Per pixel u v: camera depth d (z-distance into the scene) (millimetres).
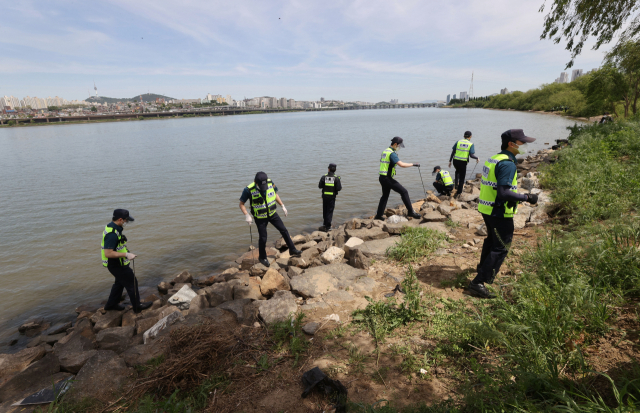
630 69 20500
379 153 26469
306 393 2812
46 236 10617
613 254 3775
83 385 3227
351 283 5004
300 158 25531
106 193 16234
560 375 2500
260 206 6621
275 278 5324
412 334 3557
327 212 9633
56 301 6922
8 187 18750
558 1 11016
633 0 10055
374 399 2721
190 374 3086
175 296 5379
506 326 3014
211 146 38844
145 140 53562
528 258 4523
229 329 3881
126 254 5363
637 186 6602
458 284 4527
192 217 11852
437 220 7758
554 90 93688
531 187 9531
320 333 3775
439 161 21406
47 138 70812
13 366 4312
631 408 1895
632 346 2711
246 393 2928
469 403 2395
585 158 10133
